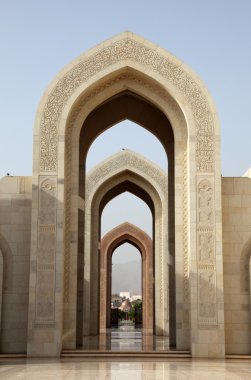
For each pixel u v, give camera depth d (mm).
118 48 24500
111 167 37250
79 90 24125
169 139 27797
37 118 23828
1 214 24016
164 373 16562
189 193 23359
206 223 23078
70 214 24078
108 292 52688
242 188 24266
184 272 23719
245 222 24031
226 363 20141
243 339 23000
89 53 24422
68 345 23031
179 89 24188
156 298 36781
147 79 24750
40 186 23281
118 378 15242
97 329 35938
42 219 23031
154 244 38031
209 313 22406
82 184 27359
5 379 14953
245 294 23422
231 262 23688
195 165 23516
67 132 24562
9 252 23703
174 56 24406
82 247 26562
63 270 23203
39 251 22797
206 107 23953
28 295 23312
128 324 63750
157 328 36062
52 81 24141
